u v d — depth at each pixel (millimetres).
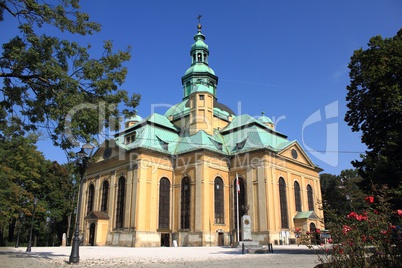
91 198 54281
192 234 44875
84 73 21344
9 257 23125
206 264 18141
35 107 21797
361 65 29906
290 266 16234
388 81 26625
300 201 52469
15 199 49094
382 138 27625
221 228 46656
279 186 48656
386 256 9016
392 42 27594
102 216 48531
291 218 48844
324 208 11312
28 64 19969
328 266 10430
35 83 21078
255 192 46750
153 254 27484
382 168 24516
